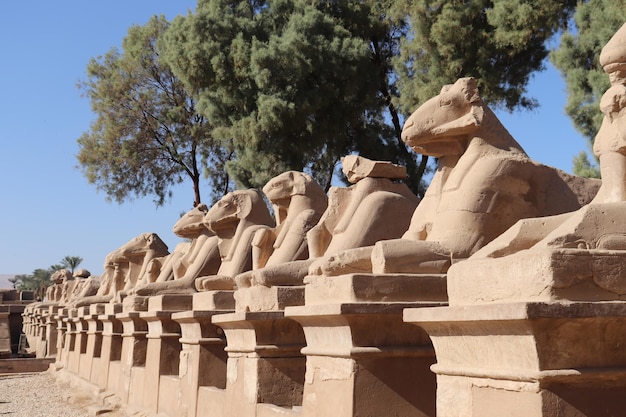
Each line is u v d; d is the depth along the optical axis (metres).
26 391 14.93
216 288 8.78
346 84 16.30
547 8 12.73
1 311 29.84
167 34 17.52
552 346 3.25
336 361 4.99
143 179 23.28
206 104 17.19
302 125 16.19
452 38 13.59
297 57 15.59
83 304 15.73
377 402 4.80
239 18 16.86
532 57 14.25
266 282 6.65
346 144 17.31
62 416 11.21
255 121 16.02
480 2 13.67
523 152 5.55
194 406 7.95
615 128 3.99
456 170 5.45
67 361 16.92
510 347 3.38
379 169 6.93
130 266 14.41
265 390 6.55
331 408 5.00
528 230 3.88
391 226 6.61
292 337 6.70
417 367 4.92
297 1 16.81
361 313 4.68
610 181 3.96
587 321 3.21
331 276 5.29
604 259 3.31
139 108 22.58
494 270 3.49
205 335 8.04
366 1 17.36
